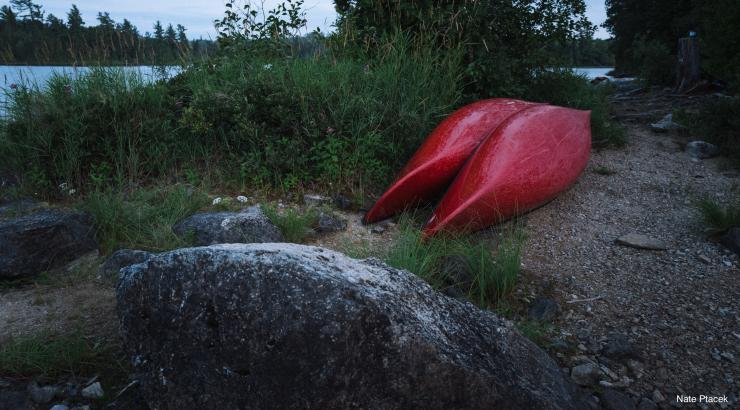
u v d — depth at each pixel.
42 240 3.29
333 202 4.55
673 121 7.75
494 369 1.91
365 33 6.27
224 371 1.76
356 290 1.70
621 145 6.76
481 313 2.37
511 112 4.70
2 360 2.32
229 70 5.71
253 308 1.71
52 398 2.15
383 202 4.14
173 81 5.78
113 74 5.16
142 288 1.87
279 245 2.06
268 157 4.69
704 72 10.91
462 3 6.17
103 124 4.77
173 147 5.03
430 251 3.43
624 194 5.07
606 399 2.29
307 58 5.89
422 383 1.72
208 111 5.06
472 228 3.88
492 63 5.90
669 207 4.72
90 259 3.46
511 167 3.92
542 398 1.93
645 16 23.73
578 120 4.91
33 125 4.61
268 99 4.95
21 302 2.95
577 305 3.10
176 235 3.69
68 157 4.52
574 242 4.00
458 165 4.28
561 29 6.57
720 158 6.18
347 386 1.68
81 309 2.86
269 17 6.18
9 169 4.69
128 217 3.85
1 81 4.75
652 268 3.57
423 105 5.23
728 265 3.58
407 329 1.71
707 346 2.70
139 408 2.00
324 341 1.66
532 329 2.76
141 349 1.89
